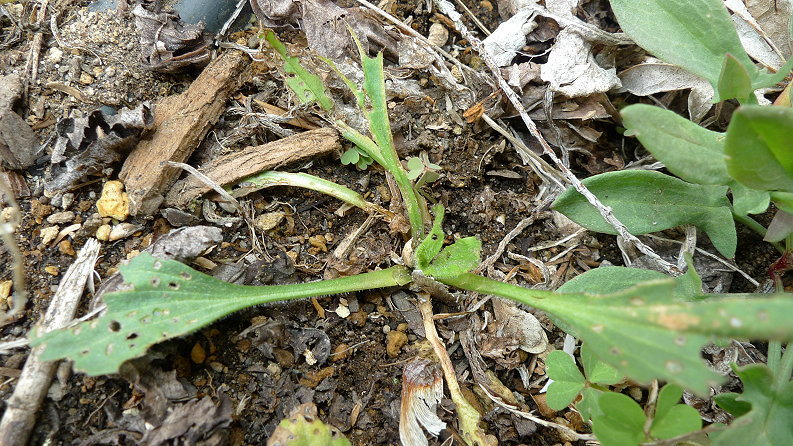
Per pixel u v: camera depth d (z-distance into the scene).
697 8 0.11
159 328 0.09
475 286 0.11
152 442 0.09
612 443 0.09
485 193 0.13
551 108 0.13
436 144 0.13
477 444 0.10
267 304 0.11
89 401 0.10
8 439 0.09
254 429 0.10
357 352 0.11
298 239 0.12
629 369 0.07
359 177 0.13
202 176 0.11
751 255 0.13
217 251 0.11
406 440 0.10
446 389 0.11
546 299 0.09
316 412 0.10
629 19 0.12
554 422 0.11
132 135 0.11
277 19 0.14
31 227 0.11
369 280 0.11
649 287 0.08
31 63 0.12
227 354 0.10
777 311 0.06
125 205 0.11
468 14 0.15
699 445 0.10
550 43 0.14
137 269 0.10
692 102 0.13
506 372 0.11
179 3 0.13
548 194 0.13
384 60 0.14
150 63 0.13
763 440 0.08
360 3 0.14
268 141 0.13
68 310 0.10
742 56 0.11
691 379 0.07
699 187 0.11
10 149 0.11
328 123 0.13
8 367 0.10
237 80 0.13
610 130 0.14
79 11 0.13
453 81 0.13
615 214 0.11
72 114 0.12
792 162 0.08
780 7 0.13
